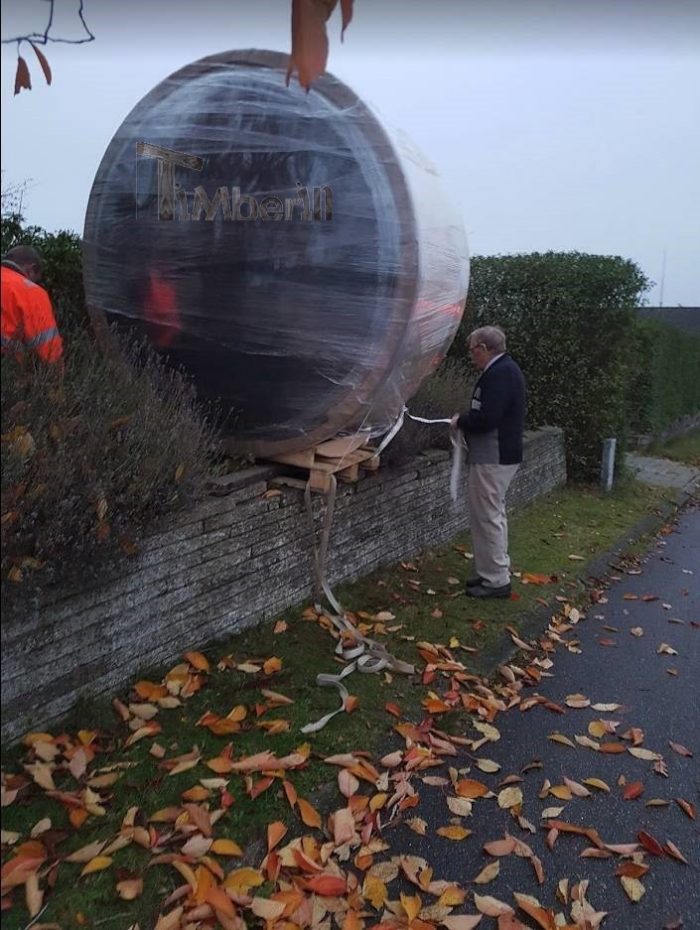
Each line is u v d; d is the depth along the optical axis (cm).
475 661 440
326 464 435
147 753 306
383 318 397
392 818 304
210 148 416
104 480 308
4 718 282
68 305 470
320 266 404
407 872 271
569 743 372
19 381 305
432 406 607
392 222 389
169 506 338
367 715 361
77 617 306
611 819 320
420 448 582
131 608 332
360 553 509
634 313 902
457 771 338
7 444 278
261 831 277
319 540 461
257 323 422
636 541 761
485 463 506
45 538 279
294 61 149
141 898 241
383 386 415
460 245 470
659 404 1353
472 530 527
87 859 249
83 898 237
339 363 409
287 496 429
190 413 396
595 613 561
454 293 461
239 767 301
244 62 407
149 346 445
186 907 238
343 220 396
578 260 913
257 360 427
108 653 325
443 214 436
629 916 268
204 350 437
